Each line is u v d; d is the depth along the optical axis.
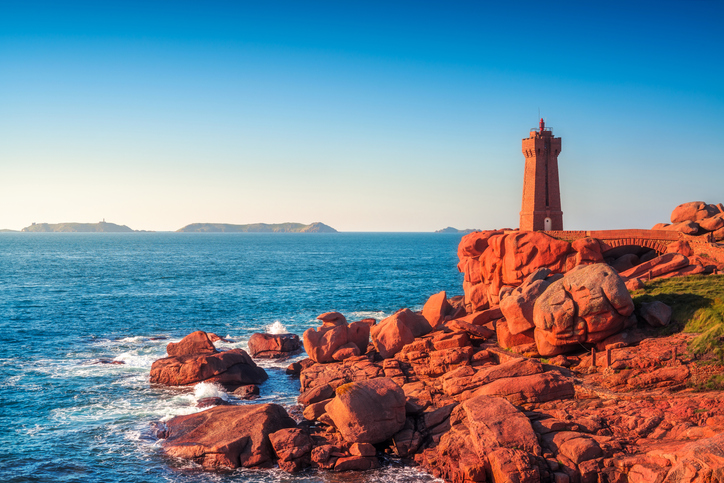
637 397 29.38
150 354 51.31
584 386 31.16
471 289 57.38
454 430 29.05
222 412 32.31
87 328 63.31
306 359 46.97
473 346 42.31
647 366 31.56
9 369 45.66
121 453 30.06
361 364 41.72
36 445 31.00
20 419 34.75
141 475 27.69
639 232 52.94
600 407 29.34
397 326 44.50
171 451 29.77
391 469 28.11
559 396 31.03
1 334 58.94
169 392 40.03
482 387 32.72
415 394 35.25
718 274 44.03
